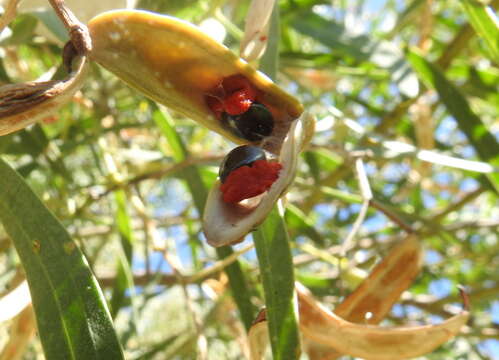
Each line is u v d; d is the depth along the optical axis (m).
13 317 0.09
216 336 0.15
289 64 0.15
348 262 0.15
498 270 0.19
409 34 0.19
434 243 0.18
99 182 0.15
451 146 0.17
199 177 0.12
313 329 0.08
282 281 0.08
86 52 0.06
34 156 0.13
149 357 0.14
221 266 0.10
